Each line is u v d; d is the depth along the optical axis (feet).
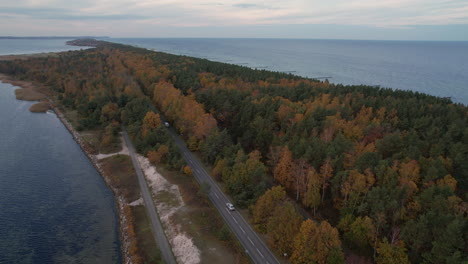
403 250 183.11
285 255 201.26
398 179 223.10
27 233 237.66
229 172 282.97
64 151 399.24
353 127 324.80
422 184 228.22
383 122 352.49
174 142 365.61
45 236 235.20
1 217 255.50
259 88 523.29
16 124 497.46
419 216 196.54
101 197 294.66
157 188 296.51
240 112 387.34
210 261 201.26
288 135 314.55
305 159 255.09
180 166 321.93
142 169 336.90
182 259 206.28
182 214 250.98
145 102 482.69
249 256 203.00
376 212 201.87
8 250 218.59
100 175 338.34
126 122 447.83
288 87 515.50
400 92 507.30
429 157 261.03
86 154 390.83
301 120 327.26
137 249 214.07
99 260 212.43
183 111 406.82
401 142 273.75
